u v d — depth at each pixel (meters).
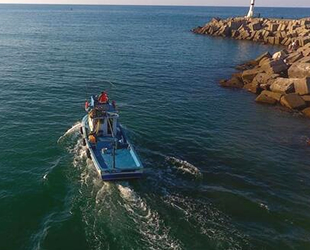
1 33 100.62
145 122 32.84
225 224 18.42
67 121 32.25
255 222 18.80
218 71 56.06
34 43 80.00
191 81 49.03
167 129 31.44
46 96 39.25
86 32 110.44
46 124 31.22
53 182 21.88
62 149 26.39
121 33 109.88
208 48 82.88
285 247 17.05
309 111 36.00
